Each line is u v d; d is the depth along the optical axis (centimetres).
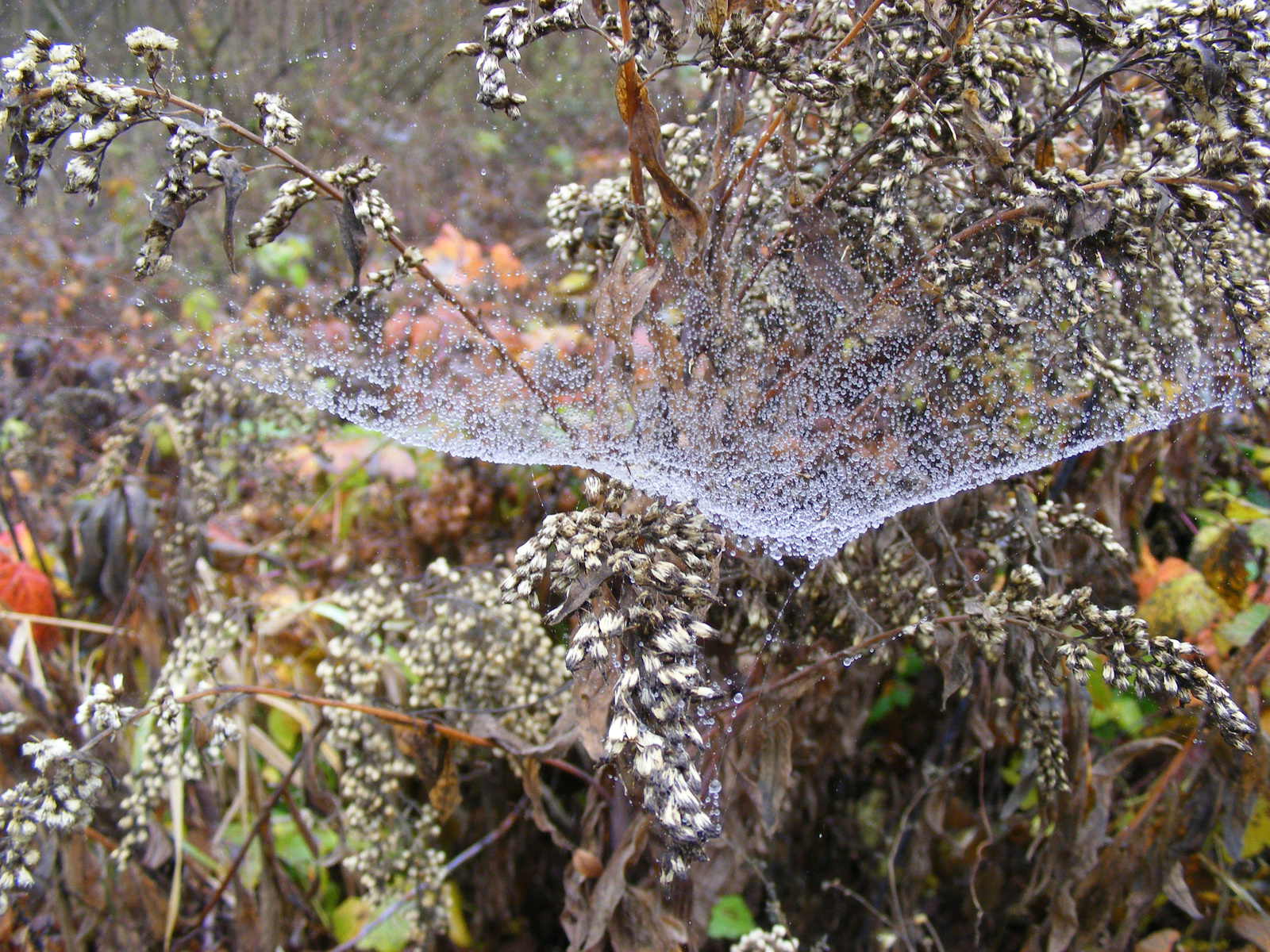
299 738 47
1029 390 37
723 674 38
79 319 57
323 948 44
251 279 56
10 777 42
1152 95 39
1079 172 31
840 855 47
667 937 35
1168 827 38
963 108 32
